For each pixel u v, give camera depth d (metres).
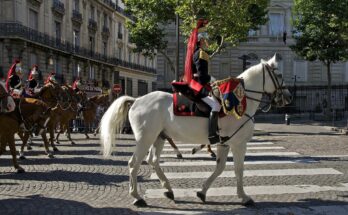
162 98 7.76
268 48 52.22
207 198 8.16
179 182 9.50
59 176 10.15
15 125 10.61
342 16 30.00
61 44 41.62
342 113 40.03
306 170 10.85
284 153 13.93
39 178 9.93
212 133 7.39
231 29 22.97
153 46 31.38
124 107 7.93
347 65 53.22
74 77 44.72
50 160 12.55
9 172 10.67
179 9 23.00
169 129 7.71
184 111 7.51
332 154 13.73
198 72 7.44
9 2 33.75
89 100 19.39
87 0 49.59
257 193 8.54
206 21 7.82
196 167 11.27
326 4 30.89
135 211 7.27
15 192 8.58
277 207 7.52
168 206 7.61
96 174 10.40
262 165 11.57
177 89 7.57
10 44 34.12
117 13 60.06
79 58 46.09
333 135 20.80
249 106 7.84
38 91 14.31
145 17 30.03
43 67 38.78
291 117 39.25
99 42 53.75
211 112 7.39
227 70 51.78
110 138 7.81
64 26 43.44
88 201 7.91
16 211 7.24
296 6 33.12
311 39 32.41
